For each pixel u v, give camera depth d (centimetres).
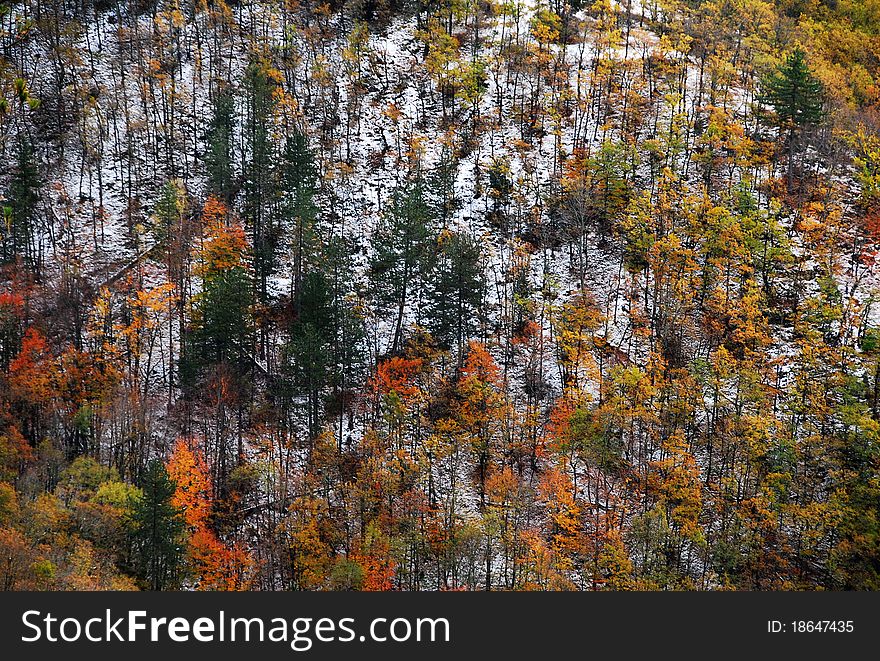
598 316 7631
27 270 7506
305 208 7594
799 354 7075
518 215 8806
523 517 6175
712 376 6769
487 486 6153
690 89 10300
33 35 10138
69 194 8612
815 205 8412
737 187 8569
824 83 9938
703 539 5575
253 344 7150
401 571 5506
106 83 9819
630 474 6309
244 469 6106
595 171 8750
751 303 7450
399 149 9488
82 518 5094
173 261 7562
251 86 9431
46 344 6619
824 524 5653
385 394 6888
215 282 6906
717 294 7650
